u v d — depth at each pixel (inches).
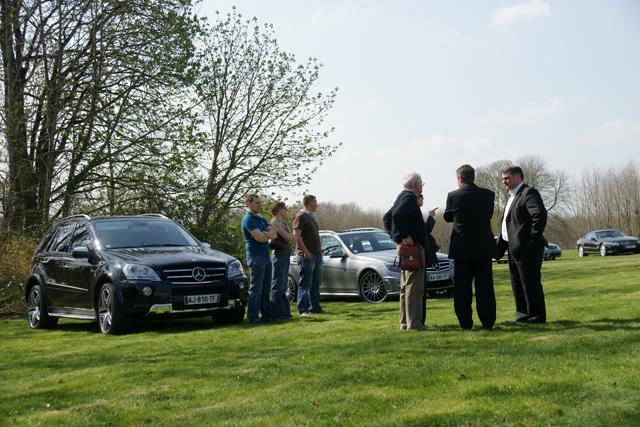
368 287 572.1
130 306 398.3
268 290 440.5
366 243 603.5
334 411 191.8
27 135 725.3
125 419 198.8
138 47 765.3
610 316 338.3
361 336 324.2
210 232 824.9
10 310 610.5
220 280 417.7
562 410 180.2
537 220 322.0
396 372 235.1
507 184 338.6
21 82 731.4
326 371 244.4
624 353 244.2
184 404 211.8
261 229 424.2
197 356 295.7
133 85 765.9
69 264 450.0
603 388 197.5
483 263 326.3
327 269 597.0
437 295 576.7
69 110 738.2
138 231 459.5
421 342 292.7
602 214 3053.6
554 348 259.6
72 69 750.5
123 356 310.7
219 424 187.0
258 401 209.0
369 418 183.3
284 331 365.4
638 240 1567.4
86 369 281.6
